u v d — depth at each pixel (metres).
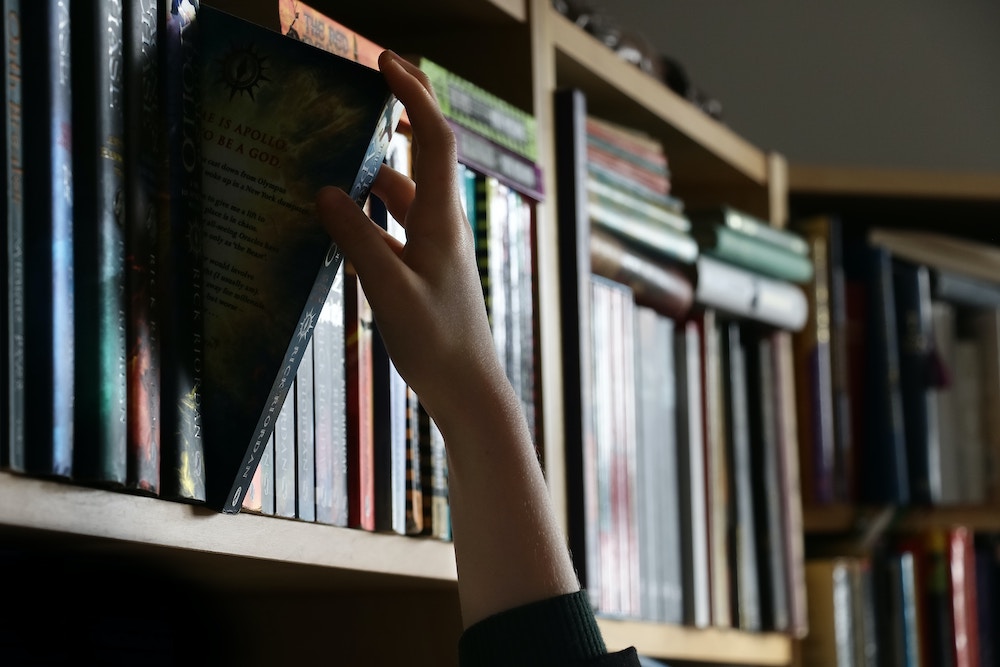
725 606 1.56
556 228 1.29
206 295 0.77
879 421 1.94
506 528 0.72
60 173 0.68
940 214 2.13
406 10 1.25
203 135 0.78
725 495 1.61
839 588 1.83
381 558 0.95
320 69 0.76
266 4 0.88
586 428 1.26
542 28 1.31
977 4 2.71
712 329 1.61
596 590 1.25
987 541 2.08
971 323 2.11
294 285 0.76
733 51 2.58
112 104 0.71
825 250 1.91
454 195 0.73
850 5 2.65
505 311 1.16
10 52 0.66
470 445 0.72
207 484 0.77
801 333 1.89
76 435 0.68
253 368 0.76
